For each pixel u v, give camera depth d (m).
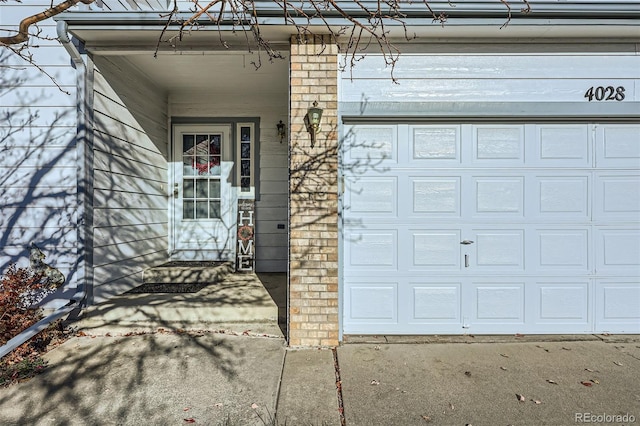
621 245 4.10
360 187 4.08
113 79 4.74
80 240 4.21
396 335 4.07
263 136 6.52
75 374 3.13
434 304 4.09
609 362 3.38
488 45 4.00
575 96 4.02
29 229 4.38
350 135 4.08
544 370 3.23
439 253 4.10
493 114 3.98
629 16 3.60
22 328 3.57
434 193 4.10
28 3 4.40
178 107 6.43
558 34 3.87
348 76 3.96
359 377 3.12
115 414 2.61
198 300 4.56
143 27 3.81
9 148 4.38
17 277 3.76
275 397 2.83
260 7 3.54
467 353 3.58
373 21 3.51
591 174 4.11
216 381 3.04
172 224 6.45
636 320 4.09
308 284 3.79
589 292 4.10
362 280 4.07
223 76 5.56
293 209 3.80
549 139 4.10
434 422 2.54
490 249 4.10
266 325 4.23
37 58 4.36
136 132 5.34
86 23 3.82
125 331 4.05
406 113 3.96
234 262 6.37
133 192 5.26
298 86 3.82
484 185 4.10
